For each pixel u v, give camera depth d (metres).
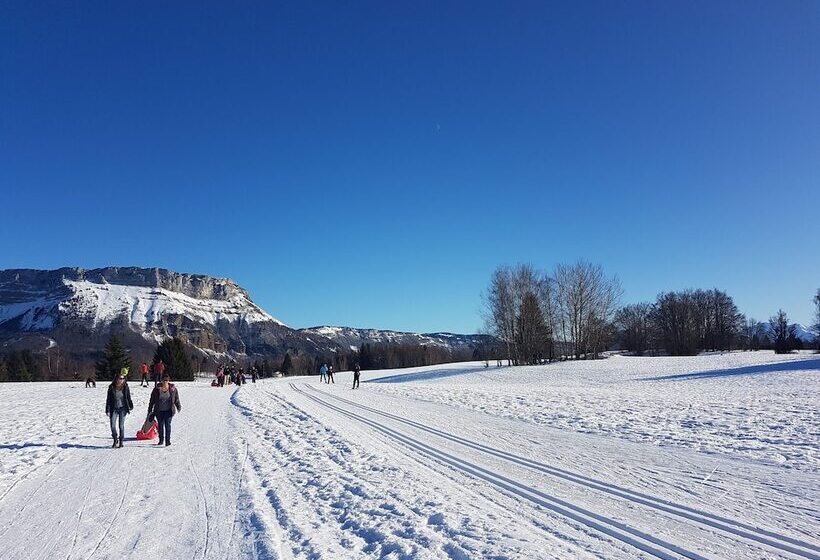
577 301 72.19
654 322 107.06
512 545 6.12
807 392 22.91
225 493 9.32
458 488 8.88
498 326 71.44
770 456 10.60
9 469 11.47
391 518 7.39
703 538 6.29
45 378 96.06
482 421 17.42
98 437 15.88
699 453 11.20
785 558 5.68
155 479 10.51
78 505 8.79
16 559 6.57
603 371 48.84
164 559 6.42
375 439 14.29
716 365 47.16
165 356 79.44
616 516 7.17
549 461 10.82
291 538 6.86
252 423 19.09
